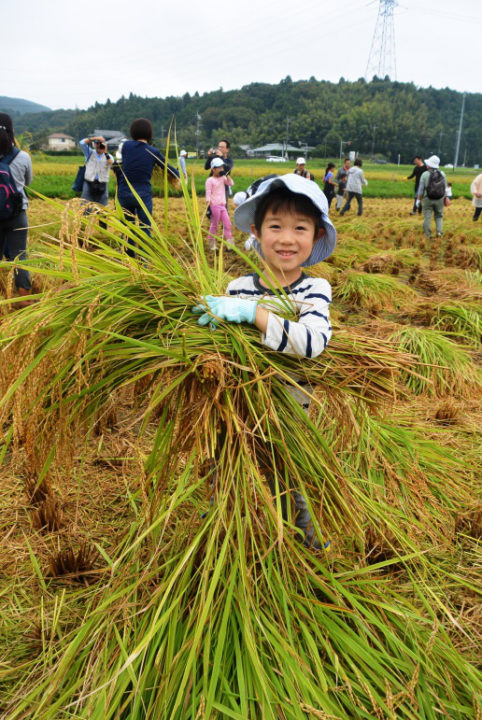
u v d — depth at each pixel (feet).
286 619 5.70
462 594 7.14
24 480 9.28
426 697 5.41
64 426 5.84
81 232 5.81
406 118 565.94
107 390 5.90
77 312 5.58
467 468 9.95
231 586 5.65
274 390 6.13
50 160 230.27
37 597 6.88
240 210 6.92
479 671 5.80
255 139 567.18
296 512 6.66
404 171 305.12
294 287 6.65
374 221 52.85
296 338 5.68
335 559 6.91
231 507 6.05
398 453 9.36
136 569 6.72
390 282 22.36
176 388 5.82
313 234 6.51
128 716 5.03
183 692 5.16
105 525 8.25
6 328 5.46
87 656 5.81
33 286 19.15
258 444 6.06
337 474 6.23
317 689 5.13
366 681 5.29
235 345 5.75
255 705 5.18
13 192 16.76
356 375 6.14
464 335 17.10
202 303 6.02
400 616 6.25
